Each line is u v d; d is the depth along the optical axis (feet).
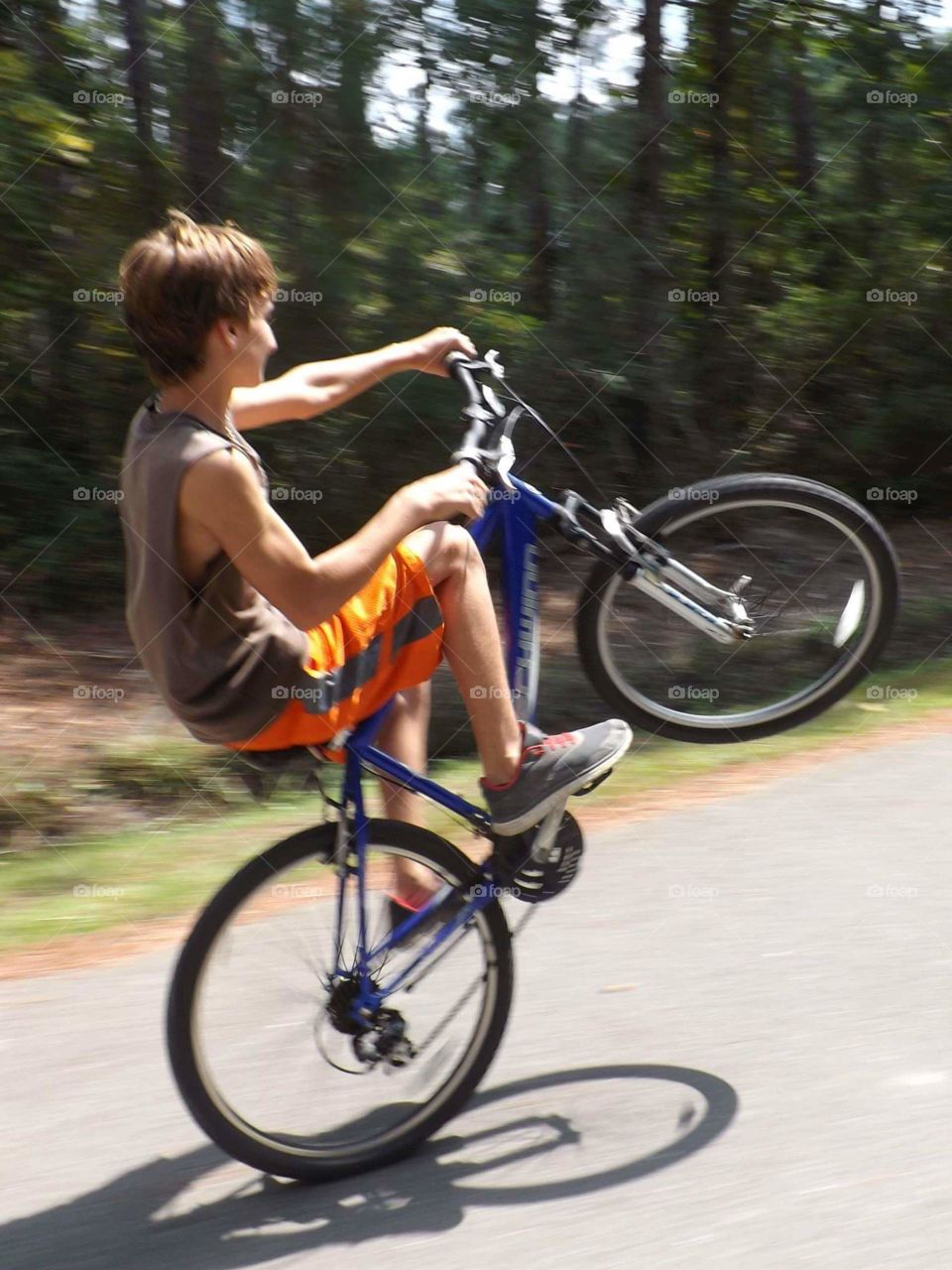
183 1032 7.14
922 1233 6.69
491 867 7.82
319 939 7.50
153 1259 6.84
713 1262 6.59
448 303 18.78
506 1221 7.02
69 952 9.87
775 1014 8.67
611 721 7.97
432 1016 7.76
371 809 8.54
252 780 13.94
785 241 21.31
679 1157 7.39
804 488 9.23
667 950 9.50
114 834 12.98
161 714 15.39
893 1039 8.34
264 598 6.89
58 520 19.07
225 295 6.54
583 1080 8.14
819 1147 7.39
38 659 17.10
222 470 6.38
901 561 20.56
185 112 17.98
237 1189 7.39
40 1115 7.93
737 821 11.60
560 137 19.07
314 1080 7.52
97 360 19.06
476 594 7.50
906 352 22.12
